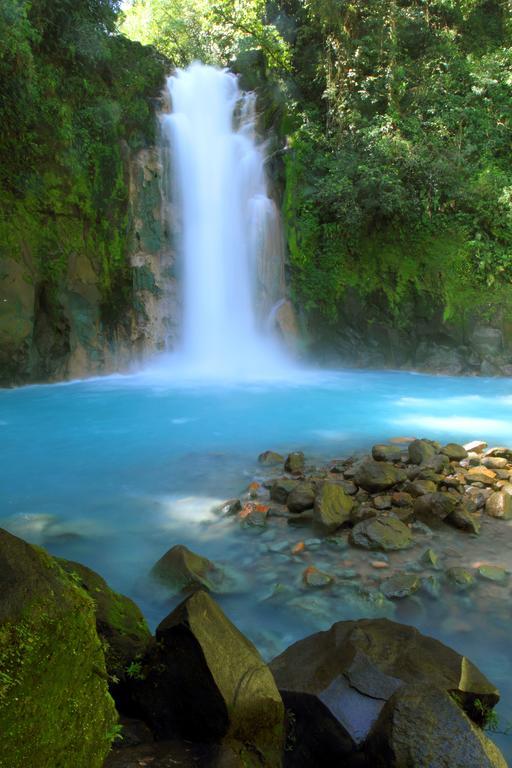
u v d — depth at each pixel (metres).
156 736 2.27
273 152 18.52
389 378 15.62
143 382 13.93
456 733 2.04
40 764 1.48
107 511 5.56
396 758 2.01
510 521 5.26
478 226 18.02
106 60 15.15
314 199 17.97
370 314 17.69
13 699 1.44
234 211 17.36
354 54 20.47
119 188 14.73
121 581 4.13
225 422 9.82
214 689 2.16
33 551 1.78
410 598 3.87
